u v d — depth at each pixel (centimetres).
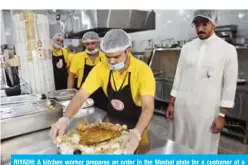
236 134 286
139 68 133
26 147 111
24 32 176
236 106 275
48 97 172
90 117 154
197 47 177
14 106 142
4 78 216
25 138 122
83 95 137
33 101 155
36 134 127
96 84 143
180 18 413
